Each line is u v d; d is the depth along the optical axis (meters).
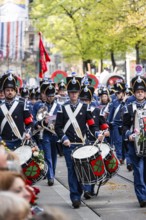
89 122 13.16
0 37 41.59
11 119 13.55
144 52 39.25
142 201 12.62
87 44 41.19
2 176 5.12
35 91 23.36
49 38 44.69
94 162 12.19
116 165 13.01
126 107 12.78
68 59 46.59
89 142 13.68
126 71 46.06
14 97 13.75
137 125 12.35
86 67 45.56
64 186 15.95
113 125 21.09
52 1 42.00
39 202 13.39
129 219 11.49
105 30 37.06
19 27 41.59
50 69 76.75
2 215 4.24
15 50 42.72
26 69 64.44
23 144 12.84
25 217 4.33
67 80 13.26
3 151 6.83
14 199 4.31
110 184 15.80
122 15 33.75
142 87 12.69
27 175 12.15
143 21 31.97
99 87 28.62
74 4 40.91
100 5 36.25
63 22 43.12
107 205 12.97
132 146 12.66
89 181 12.21
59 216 4.32
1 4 26.38
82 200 13.66
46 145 16.58
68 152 12.97
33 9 43.12
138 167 12.66
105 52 42.34
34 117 17.33
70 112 13.14
